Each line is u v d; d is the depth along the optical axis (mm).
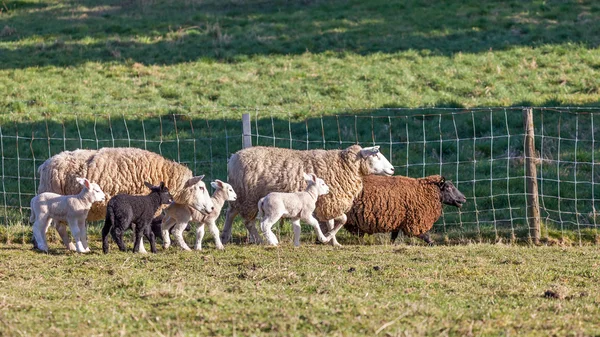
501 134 20281
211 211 12812
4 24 31969
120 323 7641
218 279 10078
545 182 17094
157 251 12758
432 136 20359
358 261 11359
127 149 13203
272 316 7832
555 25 29062
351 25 30406
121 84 24688
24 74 25312
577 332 7410
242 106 22828
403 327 7480
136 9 34750
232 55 27391
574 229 14609
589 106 21672
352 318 7770
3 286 9641
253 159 13695
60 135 20609
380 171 13836
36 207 12367
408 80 24594
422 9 31984
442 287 9664
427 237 14398
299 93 23906
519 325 7676
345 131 20781
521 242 14102
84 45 28531
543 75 24688
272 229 14734
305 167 13633
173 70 26016
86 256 11828
